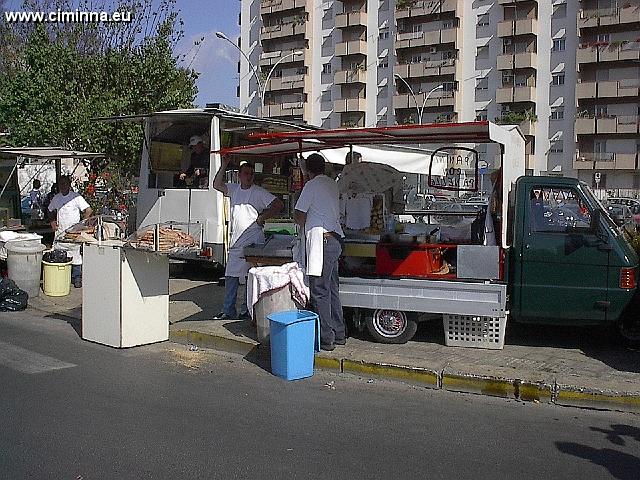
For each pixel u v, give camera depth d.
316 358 7.36
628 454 5.04
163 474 4.51
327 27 67.81
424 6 60.53
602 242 7.24
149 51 19.78
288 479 4.46
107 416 5.70
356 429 5.50
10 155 14.38
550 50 55.38
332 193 7.62
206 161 12.22
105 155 15.83
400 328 7.88
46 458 4.77
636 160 51.66
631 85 51.75
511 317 8.03
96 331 8.37
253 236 9.12
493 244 7.61
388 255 7.82
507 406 6.20
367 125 65.44
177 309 9.91
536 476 4.60
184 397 6.30
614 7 52.34
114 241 8.65
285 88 70.06
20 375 6.95
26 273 11.00
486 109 58.44
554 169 55.34
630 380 6.45
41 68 18.67
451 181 12.29
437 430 5.51
